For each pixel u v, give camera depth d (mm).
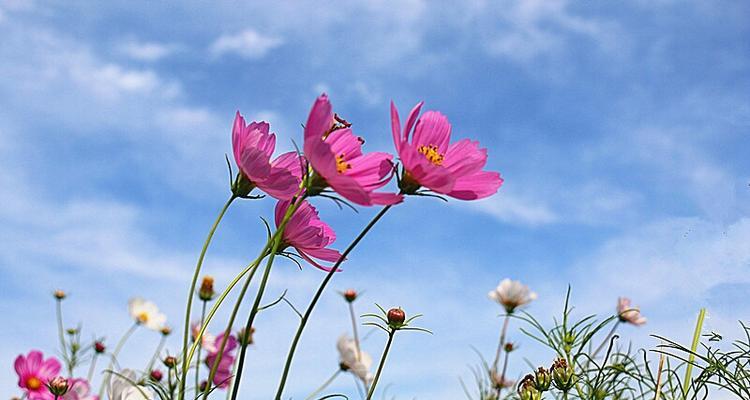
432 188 846
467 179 868
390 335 970
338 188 824
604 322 1128
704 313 1043
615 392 1081
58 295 1435
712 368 1034
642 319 1226
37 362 1135
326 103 816
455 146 876
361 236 841
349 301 1290
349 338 1202
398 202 825
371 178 854
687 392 1042
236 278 866
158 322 1449
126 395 945
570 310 1143
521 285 1456
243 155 855
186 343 853
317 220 906
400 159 849
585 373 1095
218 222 865
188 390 1071
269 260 836
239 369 829
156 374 1150
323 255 889
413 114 857
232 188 869
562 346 1141
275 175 863
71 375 1384
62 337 1392
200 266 857
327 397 890
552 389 1055
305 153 818
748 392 1022
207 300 1229
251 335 1197
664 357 1046
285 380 842
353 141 862
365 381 1183
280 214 881
